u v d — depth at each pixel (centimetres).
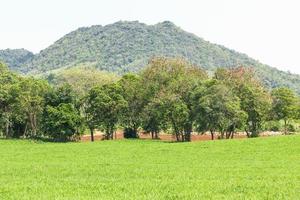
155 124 11794
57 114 11325
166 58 12681
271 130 13462
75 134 11631
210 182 3644
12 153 7538
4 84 12838
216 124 10869
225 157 6406
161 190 3222
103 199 2833
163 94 11419
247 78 12312
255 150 7225
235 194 3036
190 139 11412
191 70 12606
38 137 11844
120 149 8119
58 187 3422
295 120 13200
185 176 4156
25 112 12125
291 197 2900
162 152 7362
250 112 11956
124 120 12194
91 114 11912
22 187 3406
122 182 3716
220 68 12638
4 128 12531
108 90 12094
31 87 12212
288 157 6247
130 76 12775
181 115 10994
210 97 10900
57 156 6912
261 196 2945
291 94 12725
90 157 6675
